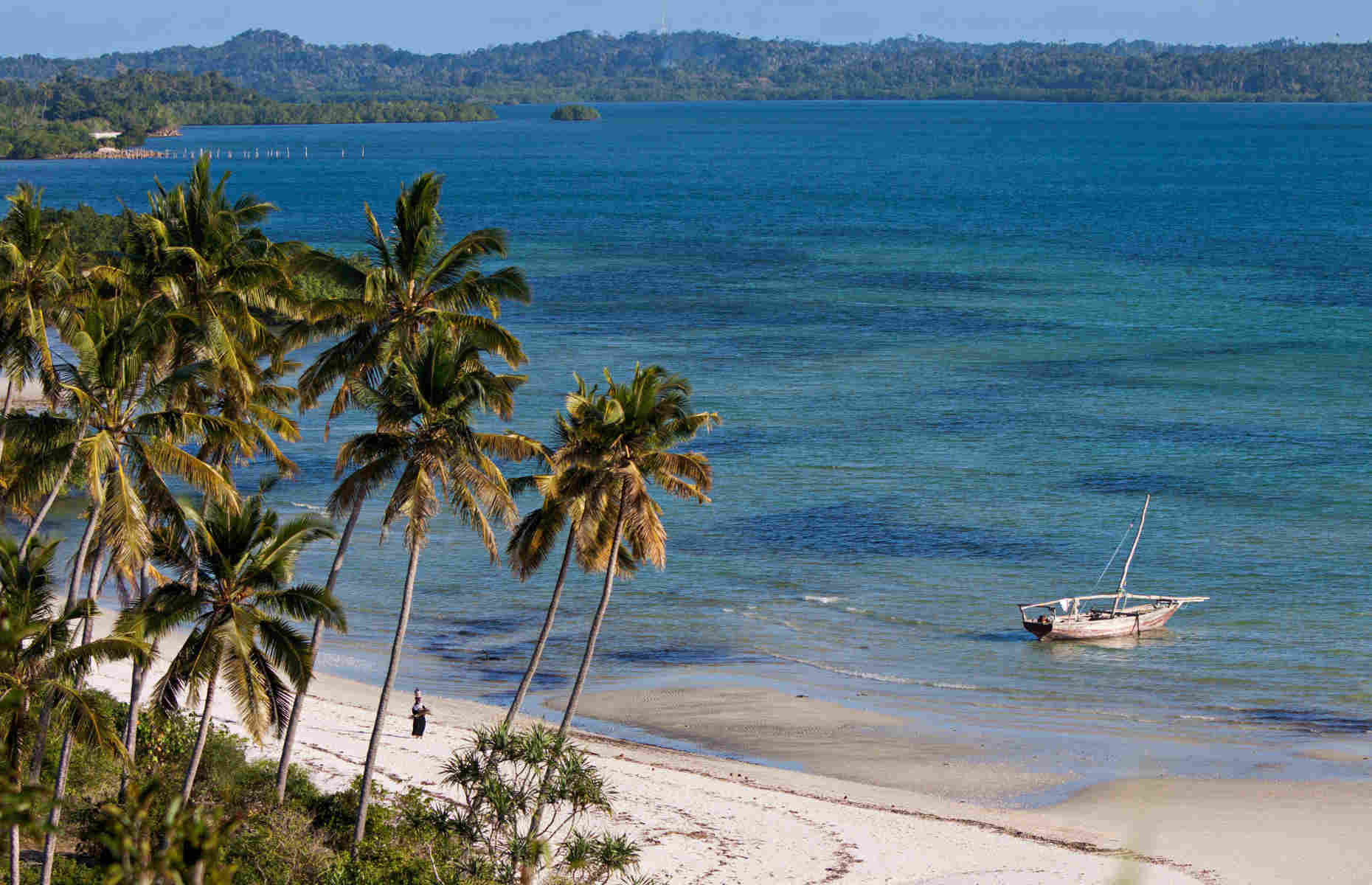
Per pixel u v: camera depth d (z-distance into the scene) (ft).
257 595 336.49
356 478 370.94
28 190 449.06
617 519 393.70
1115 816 426.92
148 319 371.35
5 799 258.16
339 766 428.15
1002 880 365.61
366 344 397.60
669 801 419.54
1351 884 374.02
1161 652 588.09
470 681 556.51
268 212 460.55
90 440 322.34
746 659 583.58
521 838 357.41
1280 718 519.19
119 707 426.51
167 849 188.75
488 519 380.78
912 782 458.09
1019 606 604.49
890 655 587.68
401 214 391.04
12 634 286.87
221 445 390.21
